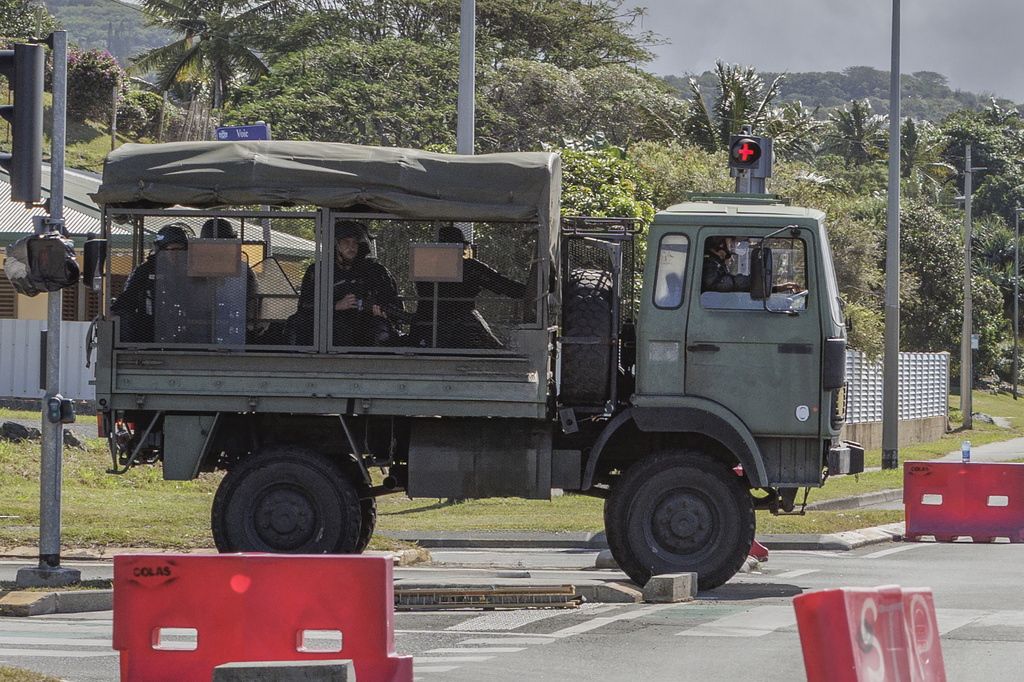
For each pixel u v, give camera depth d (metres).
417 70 102.81
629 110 108.19
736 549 21.22
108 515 28.41
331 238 21.11
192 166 21.08
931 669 10.71
